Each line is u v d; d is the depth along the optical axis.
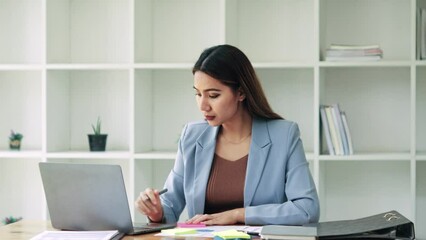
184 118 3.77
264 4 3.68
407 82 3.61
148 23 3.69
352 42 3.62
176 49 3.76
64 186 2.12
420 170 3.62
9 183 3.92
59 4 3.68
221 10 3.39
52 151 3.61
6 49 3.88
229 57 2.30
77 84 3.83
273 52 3.68
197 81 2.29
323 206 3.55
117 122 3.81
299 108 3.66
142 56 3.59
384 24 3.60
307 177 2.32
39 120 3.87
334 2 3.63
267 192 2.33
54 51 3.63
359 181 3.65
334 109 3.37
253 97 2.38
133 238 2.00
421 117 3.62
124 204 2.04
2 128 3.90
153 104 3.78
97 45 3.81
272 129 2.38
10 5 3.87
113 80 3.81
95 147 3.62
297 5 3.65
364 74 3.62
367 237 1.86
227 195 2.36
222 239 1.88
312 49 3.64
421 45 3.36
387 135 3.62
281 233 1.82
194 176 2.40
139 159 3.54
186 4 3.75
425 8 3.56
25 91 3.88
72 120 3.85
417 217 3.63
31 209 3.91
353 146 3.63
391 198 3.64
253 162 2.34
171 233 2.04
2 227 2.23
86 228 2.12
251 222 2.20
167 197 2.43
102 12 3.80
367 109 3.63
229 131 2.42
